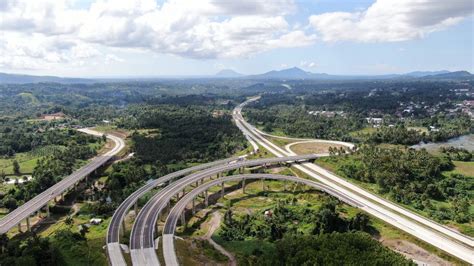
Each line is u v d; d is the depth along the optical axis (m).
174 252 124.50
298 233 145.00
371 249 113.69
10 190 192.50
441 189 181.12
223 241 142.50
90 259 118.75
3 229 143.38
